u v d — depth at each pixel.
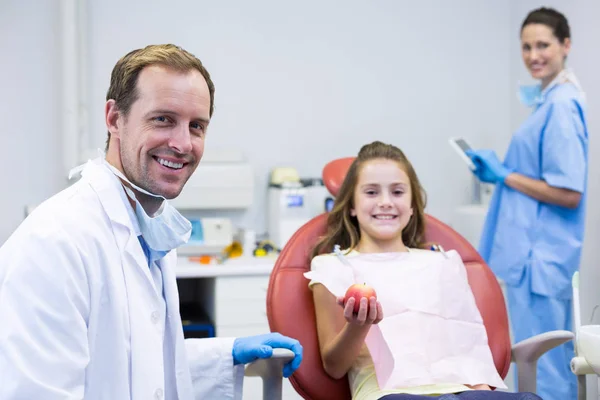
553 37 2.67
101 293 1.32
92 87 3.46
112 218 1.37
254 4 3.60
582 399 1.66
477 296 2.08
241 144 3.62
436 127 3.79
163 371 1.42
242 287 3.07
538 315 2.67
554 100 2.63
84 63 3.40
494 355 1.98
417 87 3.77
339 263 1.99
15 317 1.21
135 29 3.49
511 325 2.98
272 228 3.50
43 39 3.43
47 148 3.45
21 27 3.40
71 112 3.34
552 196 2.59
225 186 3.27
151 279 1.40
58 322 1.23
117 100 1.40
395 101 3.75
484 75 3.83
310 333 1.96
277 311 1.97
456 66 3.80
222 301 3.05
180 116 1.37
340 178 2.25
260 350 1.61
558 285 2.60
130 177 1.41
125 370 1.33
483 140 3.83
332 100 3.69
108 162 1.45
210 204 3.27
